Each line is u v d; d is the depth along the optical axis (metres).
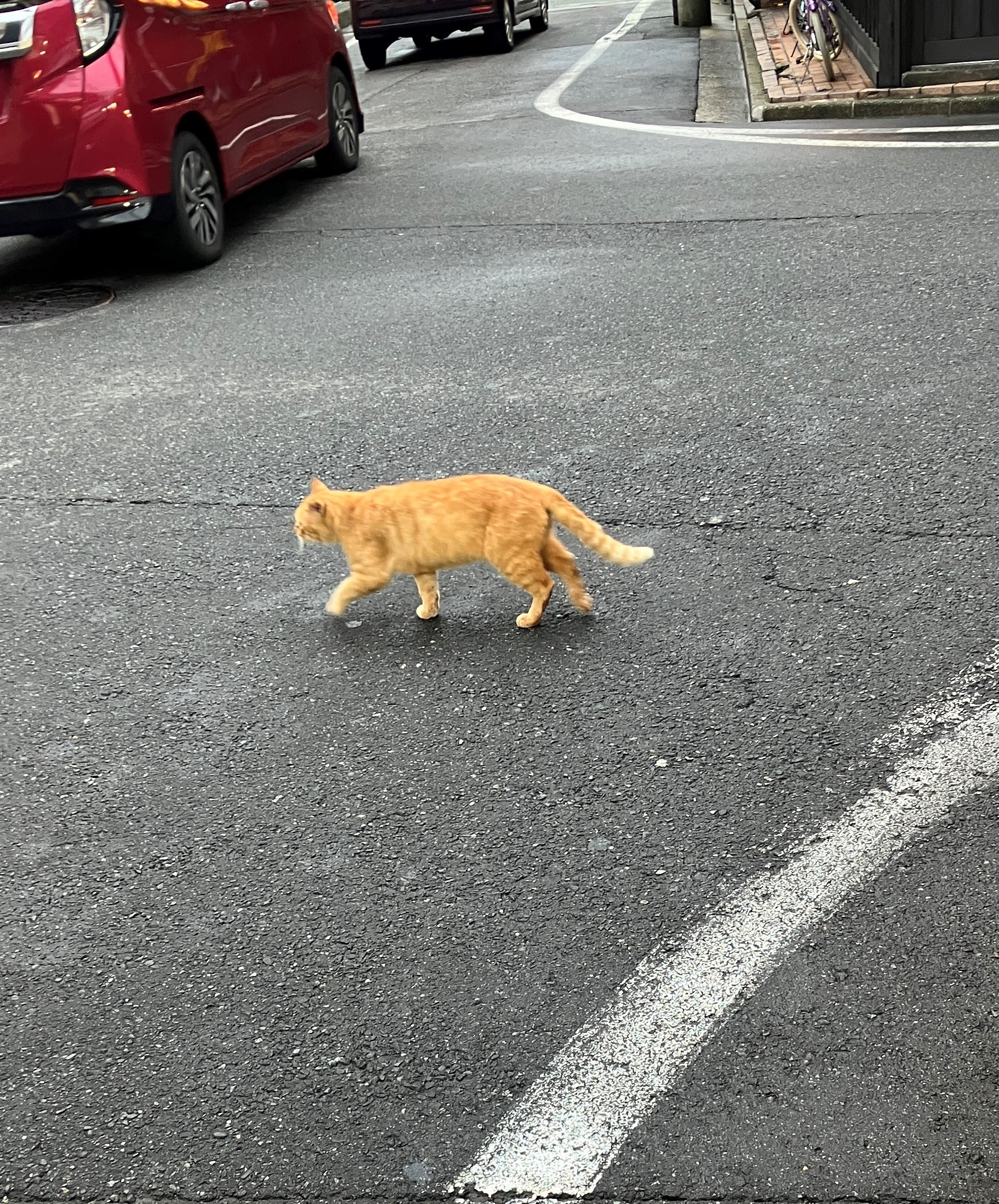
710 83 9.13
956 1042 1.53
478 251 5.18
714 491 2.97
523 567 2.43
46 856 2.00
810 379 3.55
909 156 6.03
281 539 2.96
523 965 1.71
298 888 1.88
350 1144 1.48
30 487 3.35
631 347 3.96
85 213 4.84
